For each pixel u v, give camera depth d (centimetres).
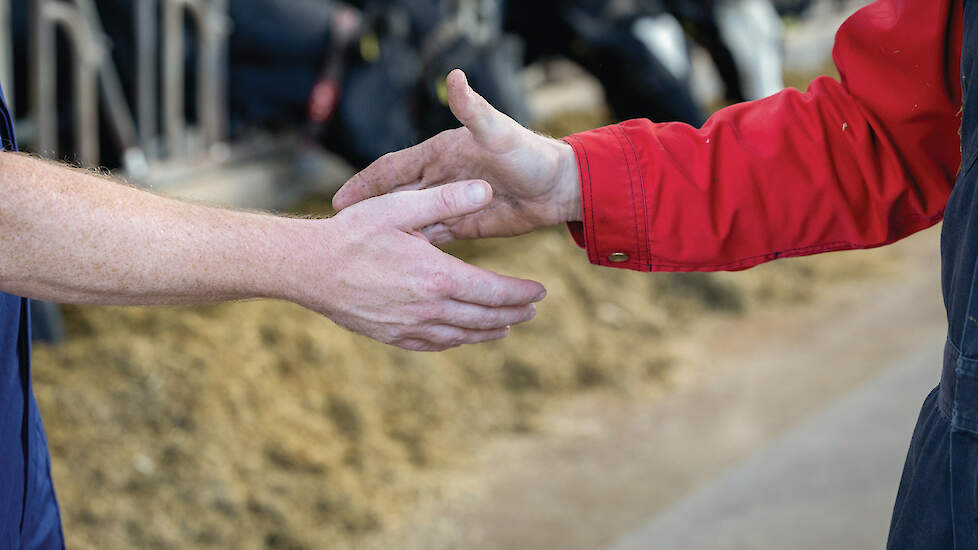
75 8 360
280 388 317
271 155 449
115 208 125
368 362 336
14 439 138
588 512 282
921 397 338
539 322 366
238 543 261
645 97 469
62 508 255
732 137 150
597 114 576
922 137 142
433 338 154
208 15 391
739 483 294
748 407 336
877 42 141
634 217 151
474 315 152
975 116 116
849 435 317
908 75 139
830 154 147
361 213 145
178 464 278
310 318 351
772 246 152
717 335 388
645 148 152
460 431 317
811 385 351
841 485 292
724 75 520
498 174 156
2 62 349
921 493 122
